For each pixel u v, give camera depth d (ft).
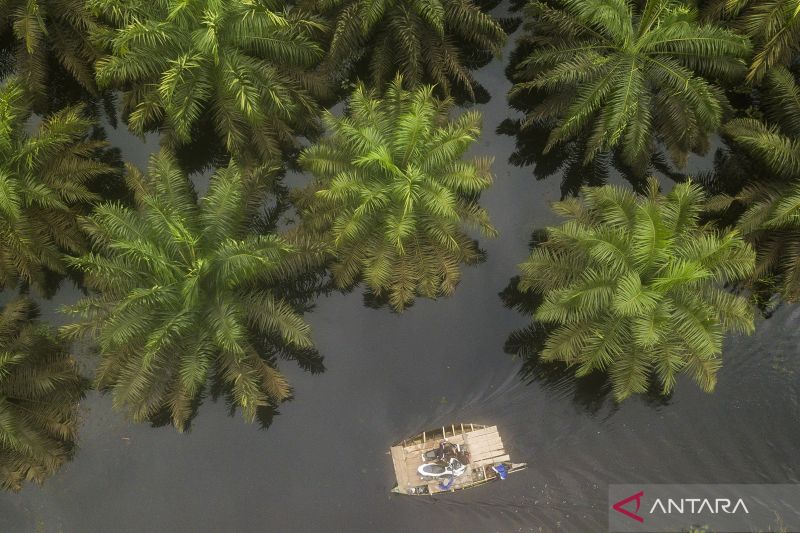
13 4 49.75
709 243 41.47
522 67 58.29
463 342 54.08
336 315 54.54
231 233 45.62
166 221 41.63
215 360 52.47
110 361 45.62
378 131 44.83
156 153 56.95
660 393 52.26
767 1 47.32
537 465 51.55
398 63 53.26
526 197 56.59
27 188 45.01
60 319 54.03
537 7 49.21
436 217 45.50
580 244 42.24
